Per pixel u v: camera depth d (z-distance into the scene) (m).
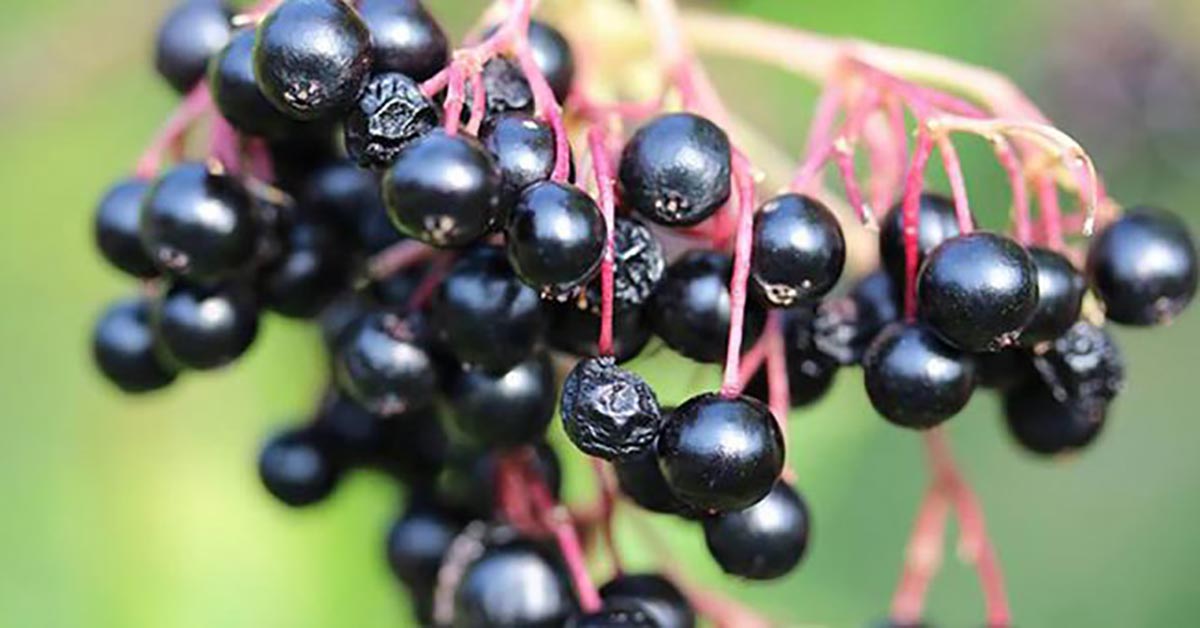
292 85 0.20
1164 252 0.21
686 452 0.20
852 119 0.21
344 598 0.26
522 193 0.20
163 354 0.22
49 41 0.27
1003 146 0.21
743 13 0.27
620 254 0.20
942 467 0.24
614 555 0.22
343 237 0.22
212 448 0.27
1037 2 0.29
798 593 0.28
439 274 0.21
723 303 0.20
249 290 0.22
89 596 0.26
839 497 0.28
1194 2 0.29
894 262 0.21
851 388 0.27
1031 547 0.30
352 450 0.23
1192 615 0.29
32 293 0.27
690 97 0.21
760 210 0.20
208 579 0.26
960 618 0.29
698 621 0.24
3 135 0.28
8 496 0.27
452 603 0.22
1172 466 0.30
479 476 0.22
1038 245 0.21
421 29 0.20
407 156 0.19
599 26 0.23
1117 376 0.21
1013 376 0.21
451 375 0.21
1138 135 0.29
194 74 0.22
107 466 0.27
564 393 0.20
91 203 0.28
